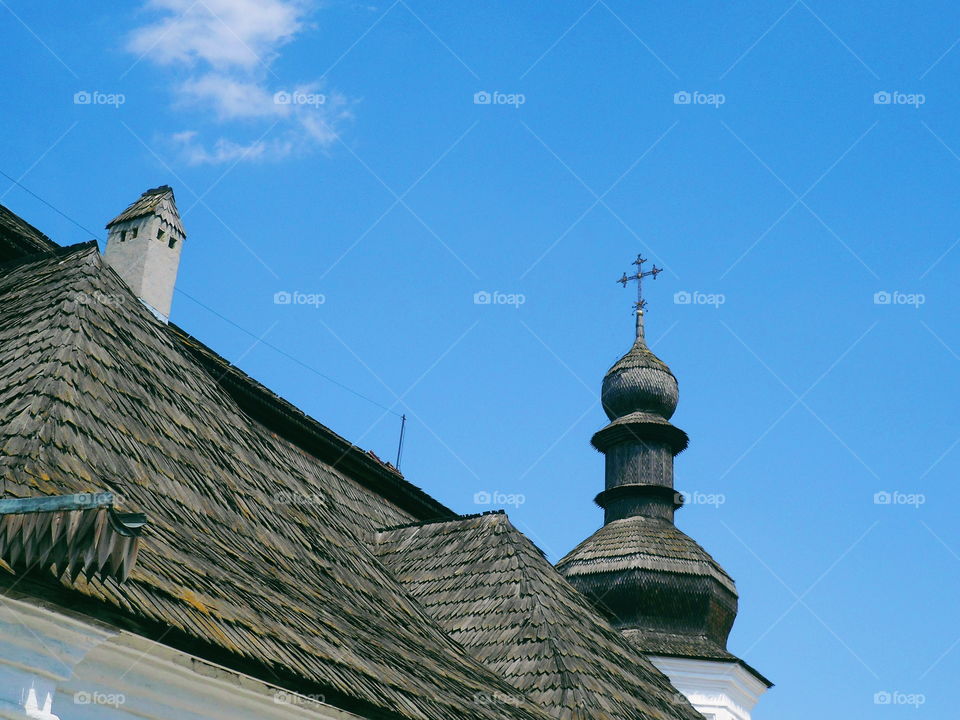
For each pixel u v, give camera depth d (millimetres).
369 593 18453
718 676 32156
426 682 15797
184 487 15758
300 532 18156
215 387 19406
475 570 22375
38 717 11039
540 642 20172
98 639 11305
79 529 10609
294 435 23906
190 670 12273
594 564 34000
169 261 22656
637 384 38125
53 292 17219
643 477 36312
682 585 33469
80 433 14312
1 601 10781
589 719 18500
